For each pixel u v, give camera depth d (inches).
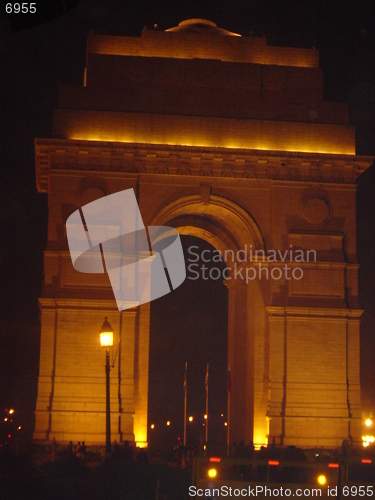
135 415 2822.3
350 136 3070.9
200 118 2997.0
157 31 3110.2
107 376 1856.5
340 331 2935.5
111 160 2930.6
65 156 2913.4
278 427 2832.2
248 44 3149.6
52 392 2790.4
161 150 2930.6
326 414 2864.2
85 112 2955.2
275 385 2871.6
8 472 1913.1
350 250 3006.9
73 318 2842.0
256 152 2965.1
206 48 3120.1
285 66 3120.1
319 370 2898.6
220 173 2972.4
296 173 3009.4
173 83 3043.8
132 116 2970.0
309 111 3093.0
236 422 3142.2
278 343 2901.1
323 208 2994.6
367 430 3046.3
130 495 1616.6
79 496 1593.3
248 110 3063.5
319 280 2960.1
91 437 2758.4
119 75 3024.1
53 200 2888.8
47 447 2679.6
